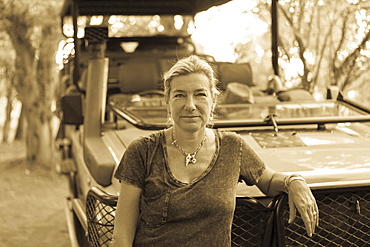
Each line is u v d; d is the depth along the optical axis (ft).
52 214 23.03
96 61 12.03
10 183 30.83
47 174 33.27
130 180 7.86
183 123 7.70
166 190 7.71
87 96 11.80
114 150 10.42
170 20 20.94
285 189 8.32
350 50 21.39
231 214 7.77
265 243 8.75
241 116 12.87
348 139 11.01
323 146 10.50
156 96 15.84
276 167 9.36
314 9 21.29
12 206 24.90
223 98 14.70
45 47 34.06
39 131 36.24
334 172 9.11
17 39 34.76
